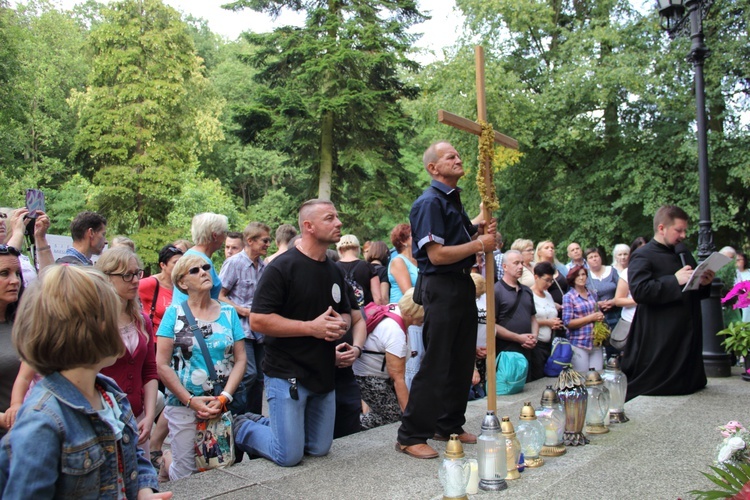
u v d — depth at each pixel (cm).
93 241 508
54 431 181
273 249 2966
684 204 1689
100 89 2858
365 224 2308
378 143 2209
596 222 1883
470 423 523
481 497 349
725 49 1641
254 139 2198
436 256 409
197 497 360
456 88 1966
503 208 2238
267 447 429
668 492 348
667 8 862
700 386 608
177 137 2983
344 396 519
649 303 589
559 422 424
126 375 371
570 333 732
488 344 416
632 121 1905
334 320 411
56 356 184
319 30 2131
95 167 2938
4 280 328
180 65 2928
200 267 444
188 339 434
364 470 402
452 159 423
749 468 256
